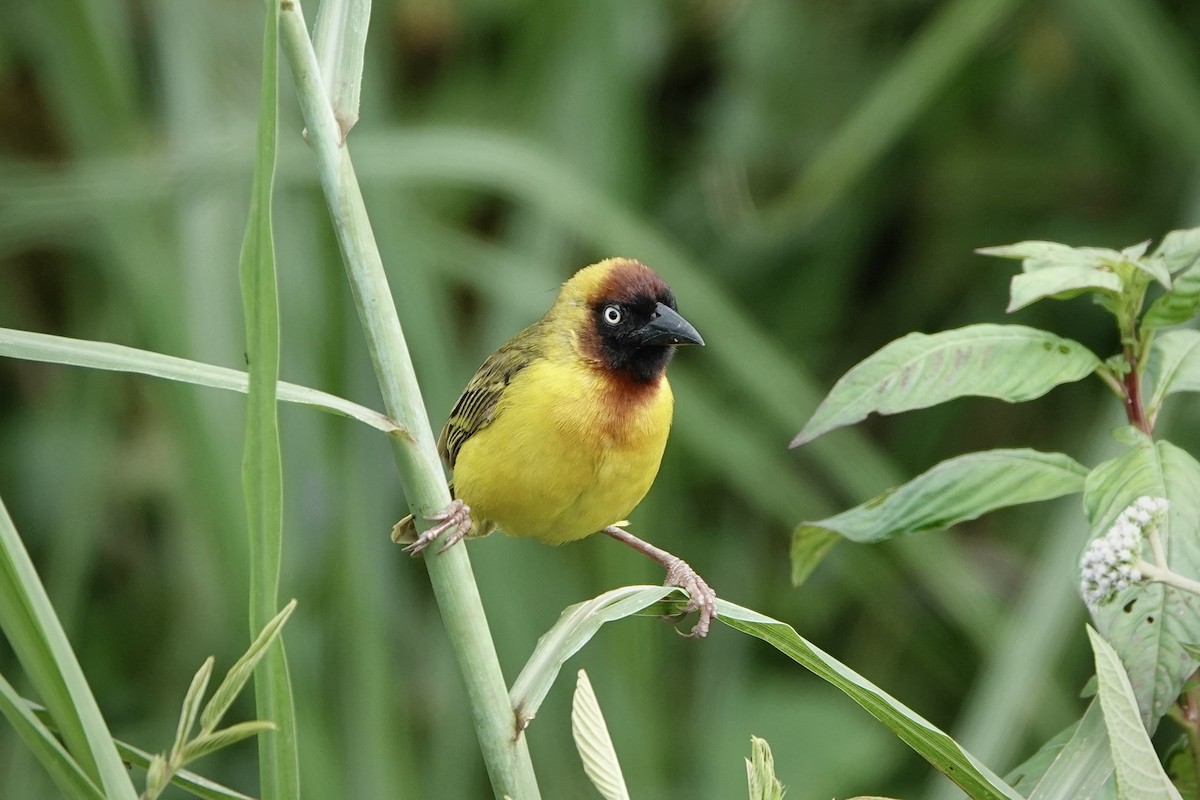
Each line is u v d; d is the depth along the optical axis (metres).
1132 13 11.91
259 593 4.45
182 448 10.11
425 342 10.48
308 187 10.28
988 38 13.23
